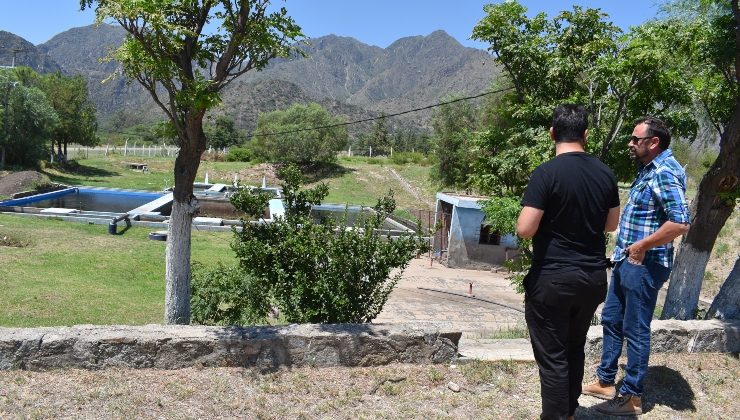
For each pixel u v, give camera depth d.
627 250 3.73
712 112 7.34
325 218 5.39
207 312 6.70
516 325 10.60
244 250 4.94
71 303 10.60
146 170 49.44
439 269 18.97
